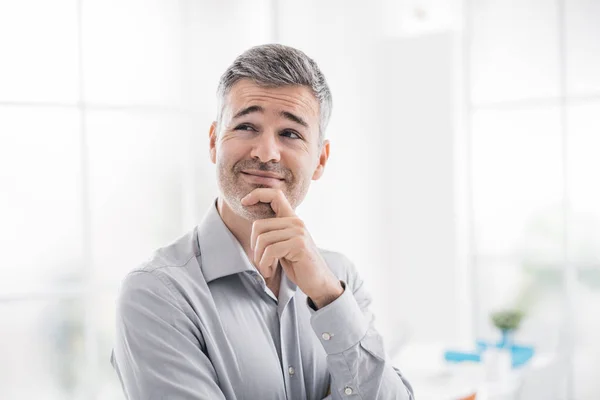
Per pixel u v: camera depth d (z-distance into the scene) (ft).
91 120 10.51
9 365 10.52
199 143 11.29
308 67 3.51
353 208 11.72
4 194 10.03
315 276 3.45
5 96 9.83
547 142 12.26
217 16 11.03
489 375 9.59
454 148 12.51
